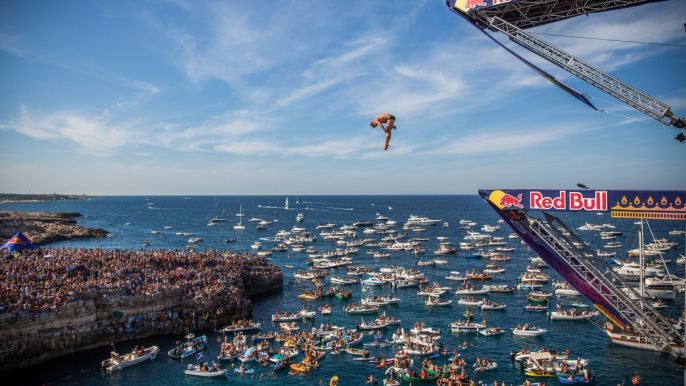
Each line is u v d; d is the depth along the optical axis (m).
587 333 58.81
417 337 54.72
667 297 72.50
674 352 38.31
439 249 132.50
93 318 50.75
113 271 61.81
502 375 45.97
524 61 28.42
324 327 59.16
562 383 43.97
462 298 76.44
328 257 121.69
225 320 62.28
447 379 43.81
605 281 39.62
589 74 26.17
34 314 45.91
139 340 53.91
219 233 193.62
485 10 29.39
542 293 76.81
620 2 26.67
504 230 197.88
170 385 43.47
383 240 155.12
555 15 28.72
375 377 45.75
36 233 155.00
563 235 39.44
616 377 45.28
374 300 73.94
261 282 83.06
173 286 59.75
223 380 44.97
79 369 45.97
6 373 43.66
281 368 47.72
